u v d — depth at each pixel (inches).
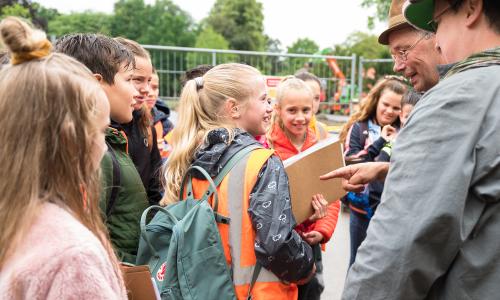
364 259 45.6
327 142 83.6
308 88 115.0
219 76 79.1
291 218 67.0
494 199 41.9
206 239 64.8
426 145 43.4
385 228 44.1
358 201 125.3
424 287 43.7
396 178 44.8
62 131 35.6
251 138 73.7
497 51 45.3
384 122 144.1
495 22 46.9
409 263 42.4
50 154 35.5
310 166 79.0
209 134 73.7
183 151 76.0
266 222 65.2
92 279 34.0
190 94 78.9
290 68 340.2
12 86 35.6
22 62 36.7
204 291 63.6
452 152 42.3
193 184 73.0
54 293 33.0
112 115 74.4
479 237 43.1
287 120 113.2
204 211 66.1
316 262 87.1
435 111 43.8
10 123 35.2
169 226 67.7
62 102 35.6
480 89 43.1
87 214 38.3
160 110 150.5
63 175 36.1
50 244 34.1
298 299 85.9
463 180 41.5
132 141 86.5
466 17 48.2
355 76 370.6
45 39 37.5
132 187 74.4
